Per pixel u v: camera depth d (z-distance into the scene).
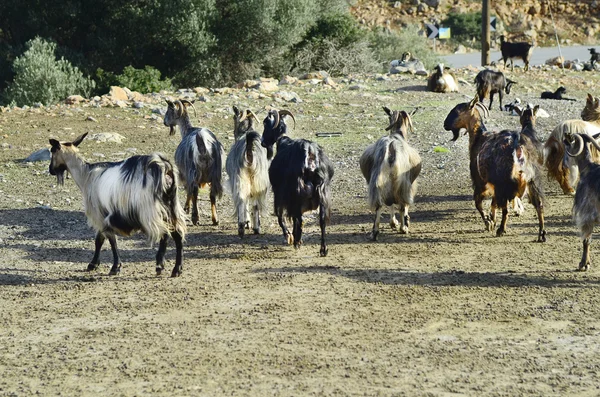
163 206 11.20
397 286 11.00
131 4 43.81
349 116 27.47
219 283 11.36
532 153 13.47
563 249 12.98
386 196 13.66
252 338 9.06
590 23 77.12
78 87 39.84
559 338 8.90
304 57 44.62
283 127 13.85
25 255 13.24
